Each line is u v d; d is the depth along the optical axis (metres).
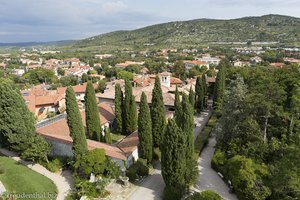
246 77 71.31
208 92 89.62
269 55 182.50
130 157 39.84
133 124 54.19
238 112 44.59
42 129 47.59
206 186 37.59
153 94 44.44
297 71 57.69
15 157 42.31
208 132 56.75
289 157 29.38
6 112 37.25
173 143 32.47
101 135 49.09
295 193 30.53
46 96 78.38
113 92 78.44
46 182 34.78
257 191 32.78
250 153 39.84
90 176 35.31
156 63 182.00
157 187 36.62
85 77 143.50
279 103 43.59
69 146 39.81
